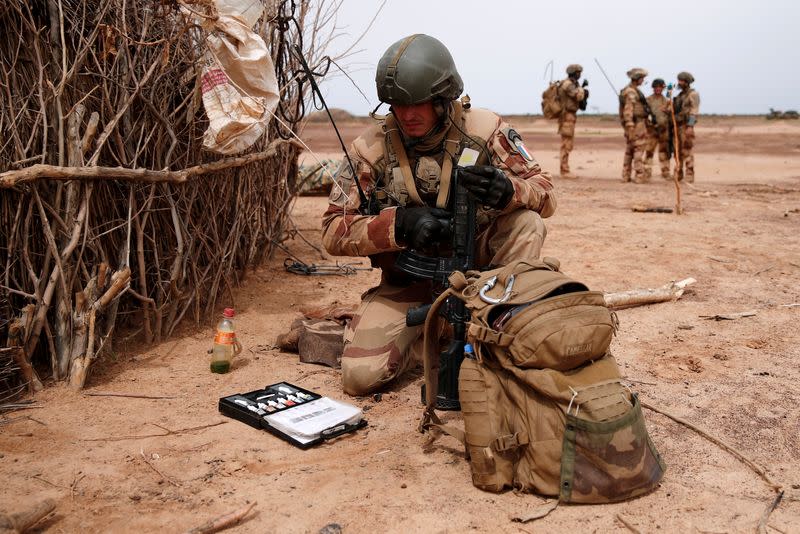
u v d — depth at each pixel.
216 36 3.72
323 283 5.58
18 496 2.53
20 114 3.42
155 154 4.06
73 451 2.88
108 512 2.45
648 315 4.84
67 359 3.56
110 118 3.80
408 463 2.82
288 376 3.76
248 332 4.45
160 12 4.04
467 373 2.61
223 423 3.18
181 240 4.15
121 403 3.37
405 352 3.56
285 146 5.84
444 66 3.17
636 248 6.93
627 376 3.75
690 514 2.44
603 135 35.97
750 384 3.63
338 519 2.42
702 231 7.89
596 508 2.47
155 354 4.00
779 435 3.07
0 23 3.45
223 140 3.78
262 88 3.85
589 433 2.42
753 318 4.74
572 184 13.13
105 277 3.63
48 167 3.32
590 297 2.58
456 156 3.36
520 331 2.49
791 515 2.44
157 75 3.99
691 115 13.14
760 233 7.77
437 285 3.32
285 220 6.57
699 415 3.26
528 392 2.54
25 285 3.56
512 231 3.48
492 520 2.40
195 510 2.47
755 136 33.38
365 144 3.52
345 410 3.20
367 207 3.51
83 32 3.70
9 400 3.37
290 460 2.85
